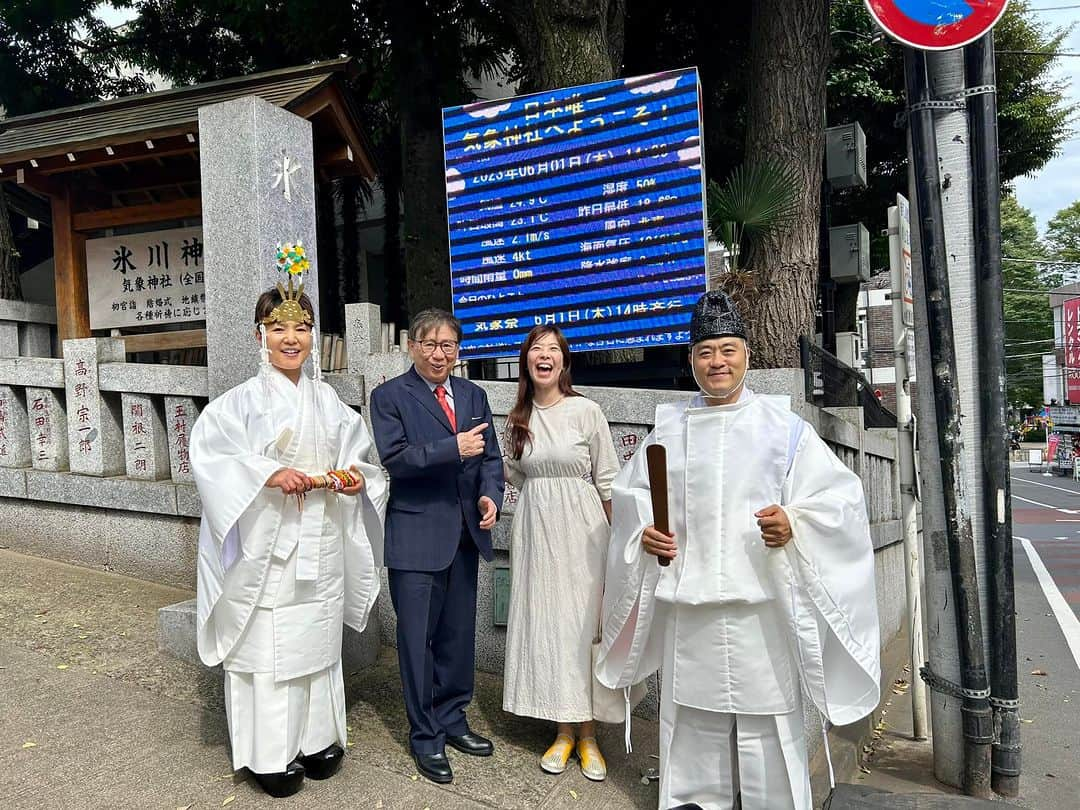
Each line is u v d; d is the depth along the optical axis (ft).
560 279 15.81
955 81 10.59
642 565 8.74
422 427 9.47
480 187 16.42
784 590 8.02
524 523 10.05
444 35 26.78
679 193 14.89
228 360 13.26
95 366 16.02
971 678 10.32
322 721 8.93
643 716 11.64
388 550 9.59
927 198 10.36
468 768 9.62
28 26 31.68
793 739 8.26
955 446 10.29
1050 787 11.20
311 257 14.25
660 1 30.45
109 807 8.16
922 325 10.82
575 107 15.64
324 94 18.83
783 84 19.86
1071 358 134.92
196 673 11.42
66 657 11.71
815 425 12.34
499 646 12.84
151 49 34.45
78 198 21.93
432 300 26.50
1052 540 38.50
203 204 13.42
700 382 8.69
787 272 19.20
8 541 17.43
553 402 10.12
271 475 8.15
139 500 15.57
